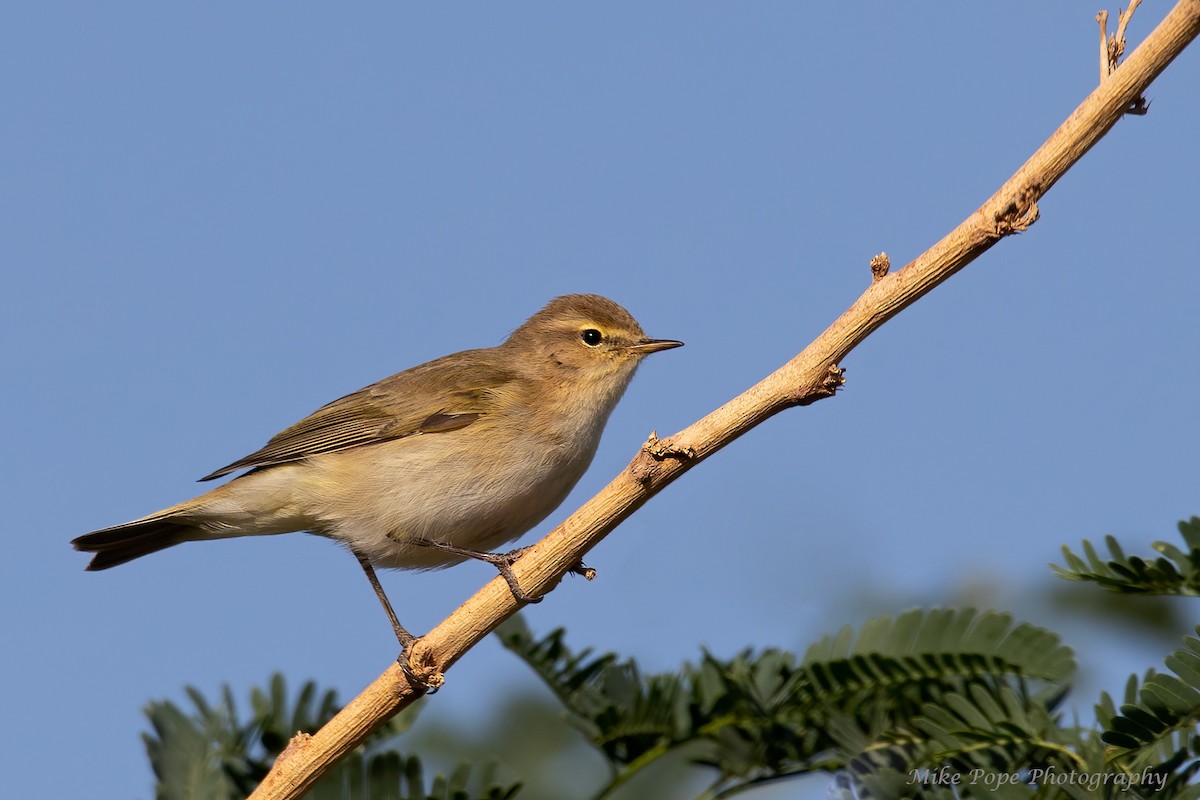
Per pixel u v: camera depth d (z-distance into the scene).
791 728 9.59
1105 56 7.25
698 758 9.86
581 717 9.84
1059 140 7.11
